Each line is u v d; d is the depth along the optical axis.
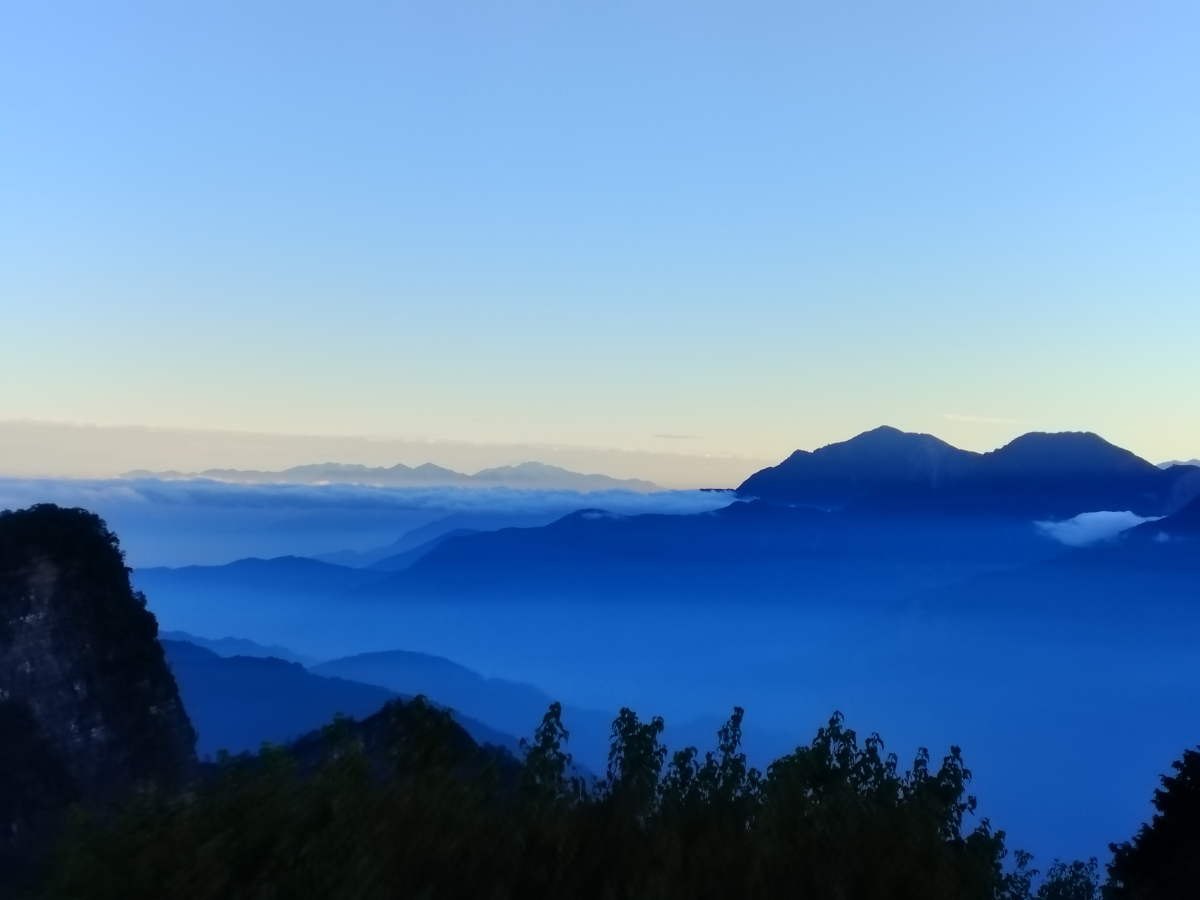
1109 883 22.52
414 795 7.07
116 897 6.62
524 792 7.58
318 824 6.83
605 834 7.12
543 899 6.58
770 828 7.13
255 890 6.36
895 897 6.84
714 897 6.57
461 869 6.63
